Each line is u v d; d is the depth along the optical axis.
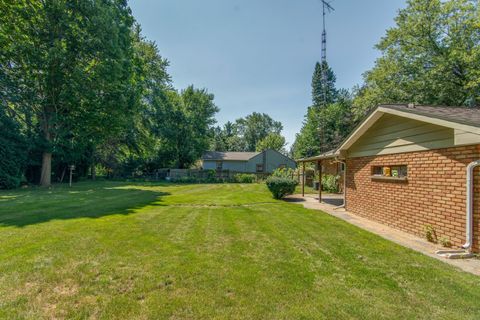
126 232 5.18
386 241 4.82
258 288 2.90
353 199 7.91
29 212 7.26
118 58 14.85
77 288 2.85
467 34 15.18
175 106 28.81
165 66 27.64
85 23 14.40
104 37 14.24
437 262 3.72
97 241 4.54
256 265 3.58
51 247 4.16
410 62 16.94
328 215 7.50
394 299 2.67
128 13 16.89
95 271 3.29
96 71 14.42
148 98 26.69
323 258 3.88
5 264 3.44
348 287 2.94
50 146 16.47
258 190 15.34
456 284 3.01
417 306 2.54
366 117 6.57
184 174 26.48
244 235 5.16
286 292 2.81
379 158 6.59
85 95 14.80
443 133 4.55
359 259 3.84
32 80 14.98
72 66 14.59
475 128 3.65
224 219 6.72
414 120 5.34
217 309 2.47
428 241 4.80
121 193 12.95
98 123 16.22
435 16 15.88
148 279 3.09
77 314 2.37
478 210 3.91
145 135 25.69
